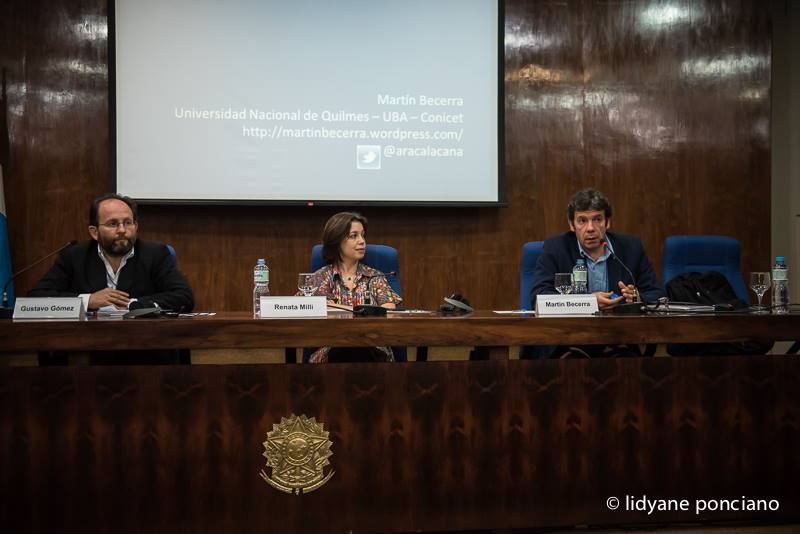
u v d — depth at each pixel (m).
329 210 4.93
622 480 2.18
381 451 2.10
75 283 2.86
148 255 2.90
